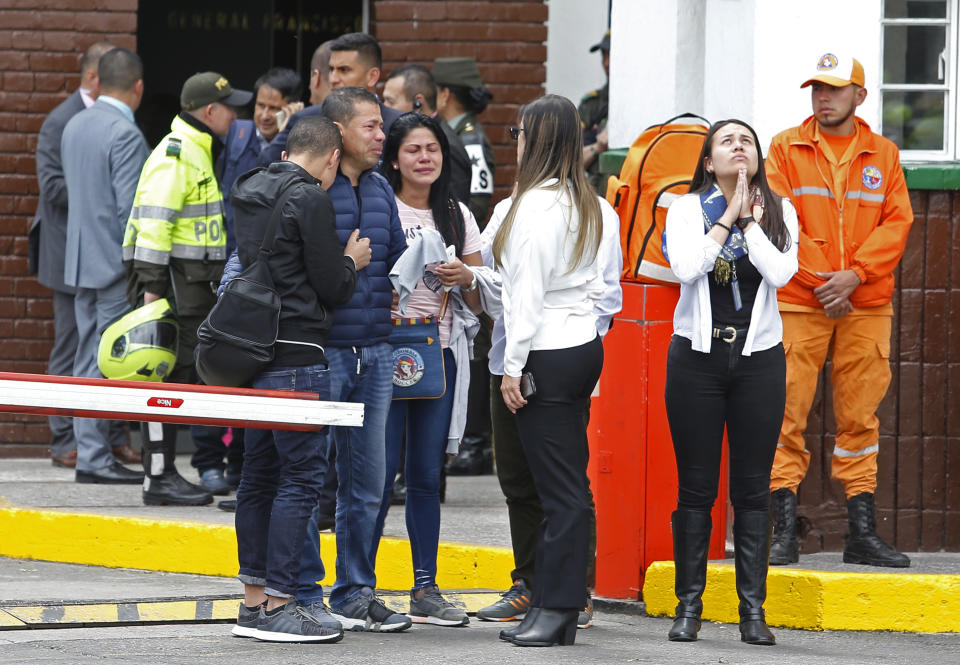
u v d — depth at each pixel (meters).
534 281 15.68
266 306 15.59
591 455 19.14
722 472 19.41
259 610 16.27
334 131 16.14
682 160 18.52
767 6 20.53
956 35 21.36
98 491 24.12
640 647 16.38
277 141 21.41
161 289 22.86
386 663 14.94
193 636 16.47
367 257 16.19
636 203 18.62
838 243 19.28
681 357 16.59
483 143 24.92
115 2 27.47
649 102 21.89
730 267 16.17
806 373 19.47
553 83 28.73
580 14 28.67
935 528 21.06
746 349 16.25
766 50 20.58
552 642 16.09
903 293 20.97
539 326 15.89
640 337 18.67
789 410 19.52
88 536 21.44
